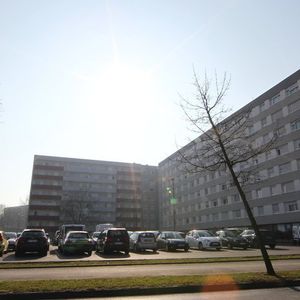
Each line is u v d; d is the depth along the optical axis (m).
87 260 18.47
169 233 29.50
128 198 104.88
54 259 19.91
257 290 10.23
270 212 51.25
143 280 10.72
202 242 29.27
